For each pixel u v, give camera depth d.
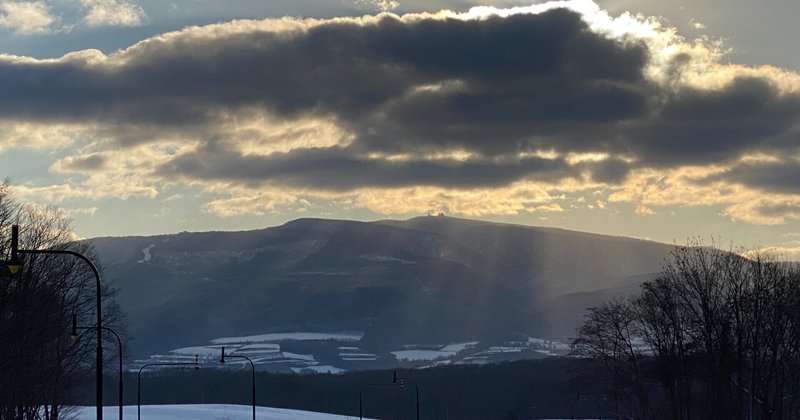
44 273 126.88
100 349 67.44
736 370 120.19
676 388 131.88
